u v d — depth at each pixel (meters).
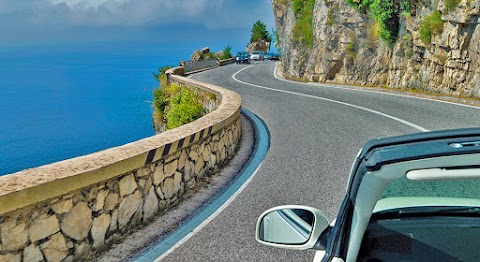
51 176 3.73
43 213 3.60
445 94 14.22
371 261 1.70
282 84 23.72
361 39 19.98
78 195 3.97
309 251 4.23
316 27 24.41
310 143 9.05
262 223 2.13
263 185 6.38
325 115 12.34
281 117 12.62
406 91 16.09
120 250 4.29
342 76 21.64
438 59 14.57
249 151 8.76
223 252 4.25
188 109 15.76
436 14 14.41
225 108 9.41
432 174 1.30
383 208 1.86
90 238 4.14
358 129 10.13
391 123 10.48
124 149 4.96
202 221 5.07
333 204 5.45
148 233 4.72
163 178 5.44
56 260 3.73
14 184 3.46
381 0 17.36
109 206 4.39
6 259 3.30
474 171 1.27
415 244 1.77
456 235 1.81
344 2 20.62
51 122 141.50
